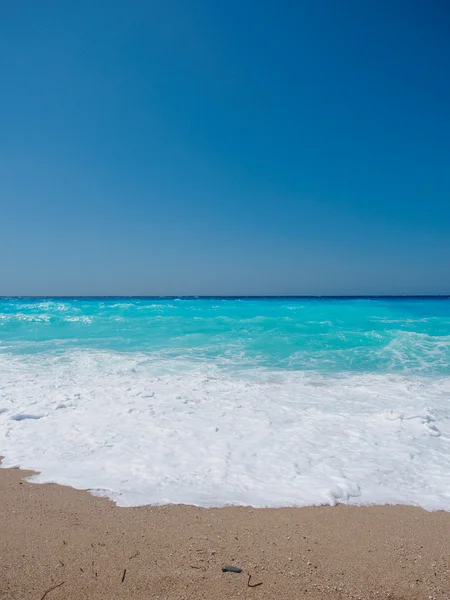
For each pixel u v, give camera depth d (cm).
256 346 1345
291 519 372
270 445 552
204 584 279
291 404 745
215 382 897
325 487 434
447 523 370
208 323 1941
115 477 453
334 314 2370
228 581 283
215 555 313
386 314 2386
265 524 362
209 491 423
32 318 2145
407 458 515
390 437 587
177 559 307
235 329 1741
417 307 2908
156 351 1256
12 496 409
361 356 1198
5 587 271
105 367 1027
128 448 537
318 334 1577
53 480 446
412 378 955
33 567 295
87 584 276
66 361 1094
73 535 339
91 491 421
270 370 1022
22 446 542
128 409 700
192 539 336
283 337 1516
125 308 2761
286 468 482
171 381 898
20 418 653
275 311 2553
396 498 416
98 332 1677
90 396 775
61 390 812
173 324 1916
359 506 400
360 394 816
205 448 539
